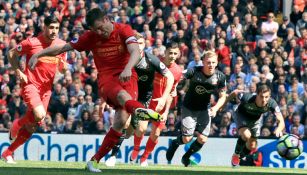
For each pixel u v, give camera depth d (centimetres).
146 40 2530
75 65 2434
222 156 1922
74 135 1948
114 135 1155
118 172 1162
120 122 1138
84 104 2258
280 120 1590
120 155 1911
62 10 2750
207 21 2569
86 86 2309
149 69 1516
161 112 1616
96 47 1130
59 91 2311
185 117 1588
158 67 1462
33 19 2711
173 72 1582
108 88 1110
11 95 2359
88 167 1168
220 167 1680
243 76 2367
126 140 1908
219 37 2530
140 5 2731
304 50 2456
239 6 2712
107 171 1179
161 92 1591
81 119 2234
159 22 2605
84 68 2441
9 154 1508
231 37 2538
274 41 2514
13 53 1451
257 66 2409
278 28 2652
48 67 1462
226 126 2148
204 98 1563
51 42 1466
